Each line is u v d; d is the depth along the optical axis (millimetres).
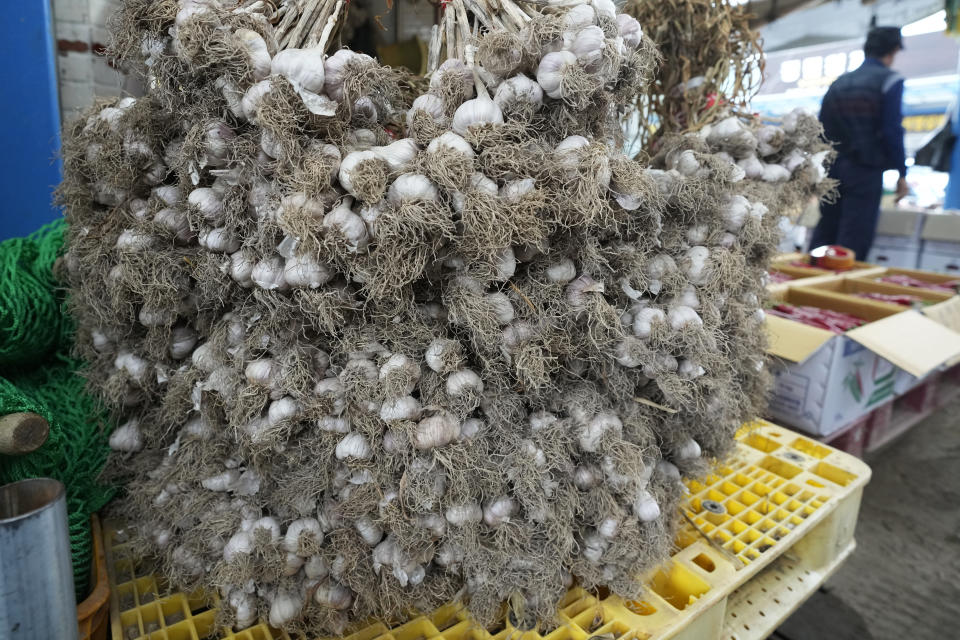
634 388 736
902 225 2957
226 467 713
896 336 1491
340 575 653
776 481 1022
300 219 530
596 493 689
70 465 754
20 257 843
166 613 720
